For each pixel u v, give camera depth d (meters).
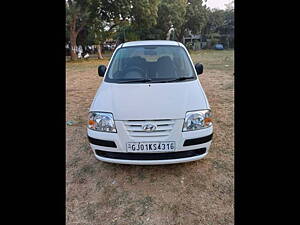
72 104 5.38
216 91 6.33
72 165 2.86
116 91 2.75
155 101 2.48
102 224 2.03
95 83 8.10
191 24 36.91
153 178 2.58
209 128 2.46
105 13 20.11
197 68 3.63
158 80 3.00
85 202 2.27
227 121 4.09
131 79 3.05
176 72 3.14
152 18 22.16
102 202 2.27
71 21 18.77
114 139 2.35
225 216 2.07
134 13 21.12
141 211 2.15
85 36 24.36
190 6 35.66
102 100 2.64
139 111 2.36
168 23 31.36
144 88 2.77
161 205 2.21
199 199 2.27
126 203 2.25
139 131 2.31
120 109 2.41
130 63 3.28
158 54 3.37
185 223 2.02
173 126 2.32
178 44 3.66
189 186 2.45
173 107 2.40
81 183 2.53
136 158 2.35
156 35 30.73
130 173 2.68
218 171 2.67
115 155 2.39
